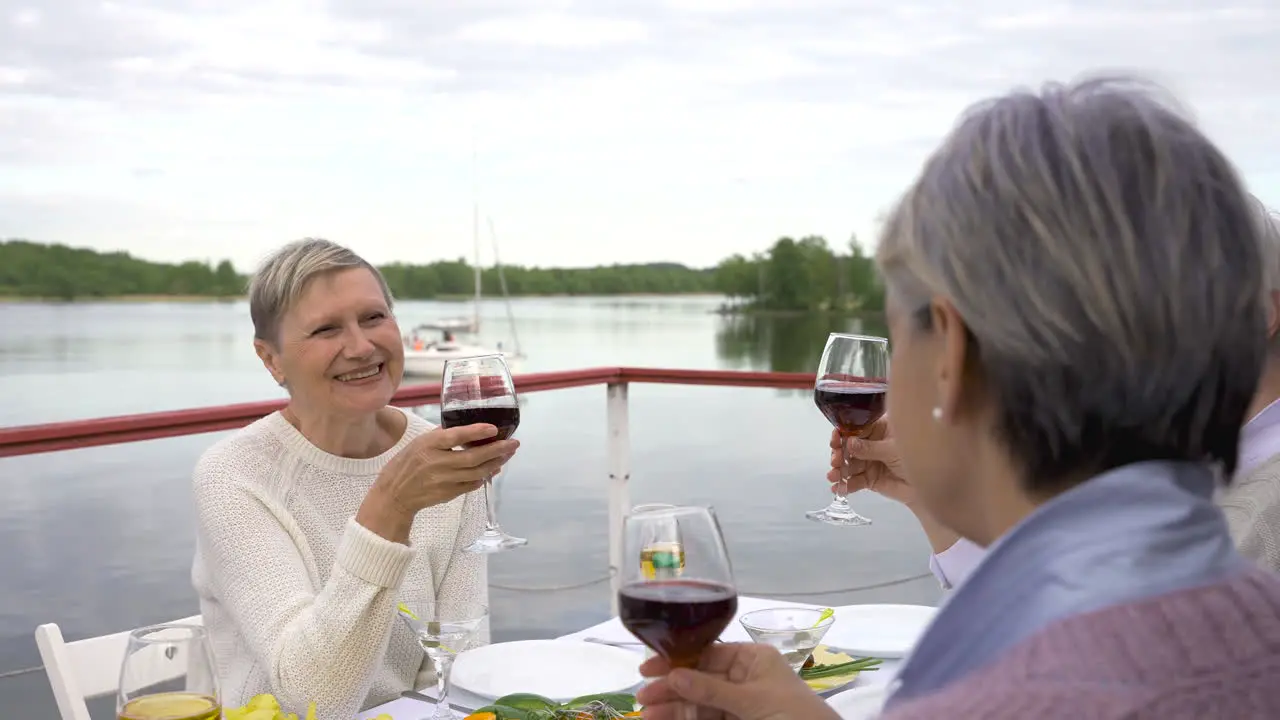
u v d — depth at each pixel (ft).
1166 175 2.03
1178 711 1.80
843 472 5.65
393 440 6.73
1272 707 1.81
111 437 7.72
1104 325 2.00
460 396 5.38
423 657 6.38
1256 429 5.13
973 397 2.20
